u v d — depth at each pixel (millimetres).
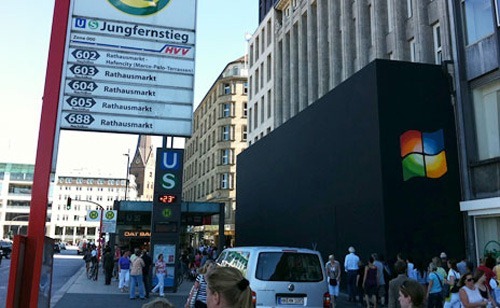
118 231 37812
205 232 57719
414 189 15289
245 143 56000
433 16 18812
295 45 33250
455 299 7984
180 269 22375
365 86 16500
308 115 21859
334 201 18656
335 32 26469
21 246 4418
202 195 62531
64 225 134500
